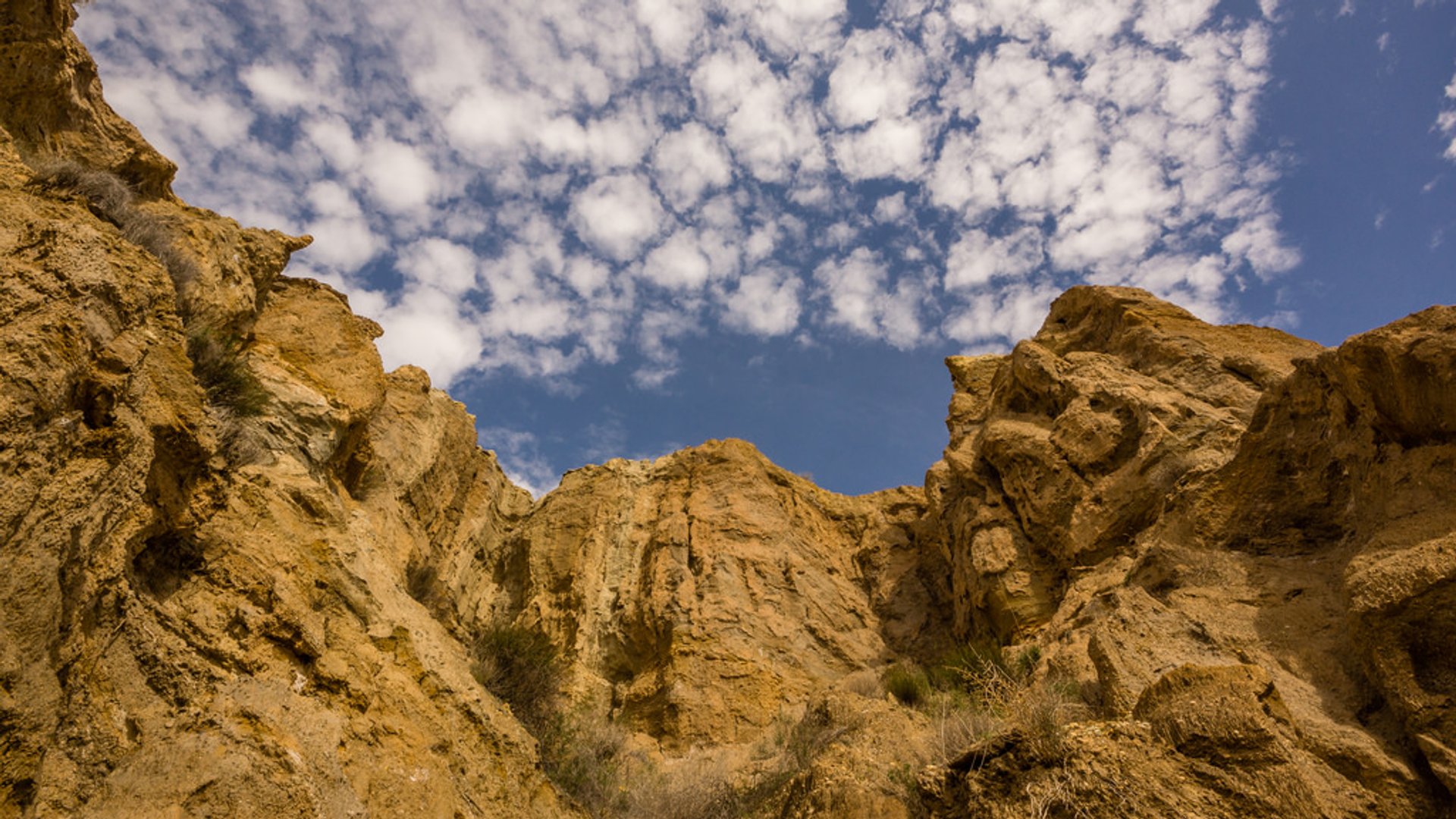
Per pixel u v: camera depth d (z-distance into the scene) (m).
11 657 5.83
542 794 12.30
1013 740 8.35
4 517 5.98
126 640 7.56
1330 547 10.71
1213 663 9.70
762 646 23.41
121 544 7.65
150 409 8.42
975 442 23.42
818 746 14.83
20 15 11.62
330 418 14.17
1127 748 7.59
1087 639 12.41
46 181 9.97
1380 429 9.92
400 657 11.42
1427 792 7.25
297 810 7.33
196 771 6.93
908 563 27.56
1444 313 9.12
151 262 9.70
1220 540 11.85
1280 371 17.78
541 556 28.20
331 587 11.20
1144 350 20.34
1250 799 6.93
